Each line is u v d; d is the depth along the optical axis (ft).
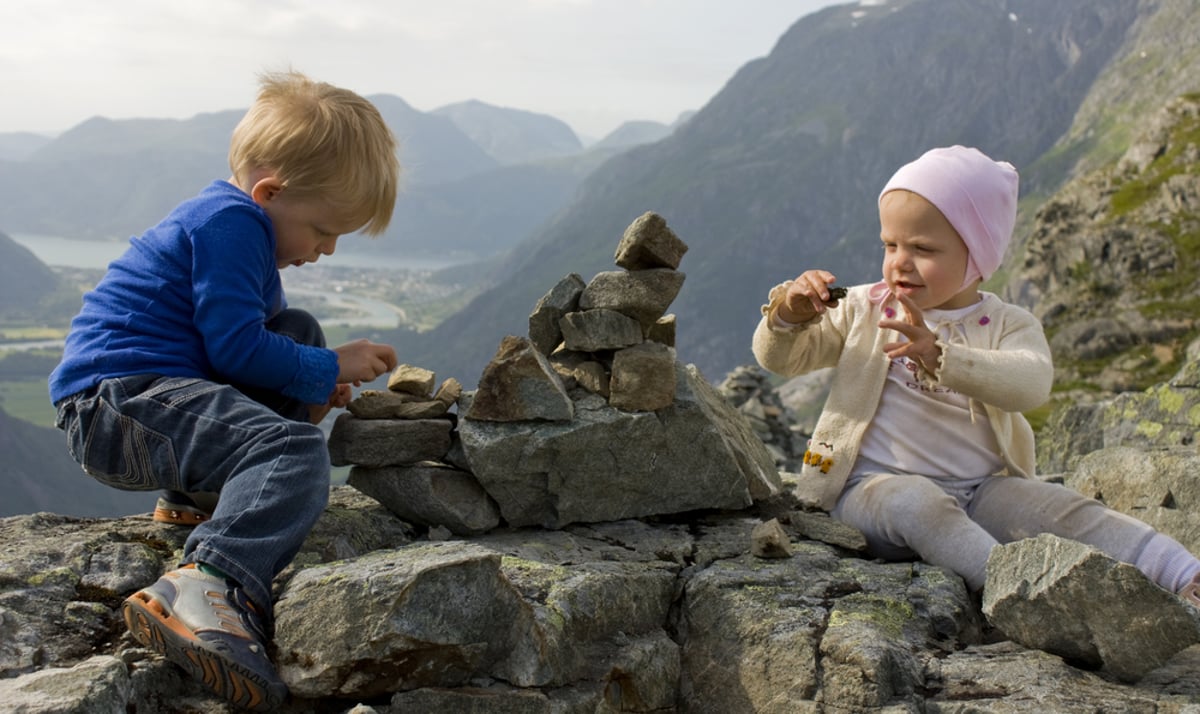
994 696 10.42
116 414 11.76
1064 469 32.53
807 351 16.01
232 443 11.51
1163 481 17.30
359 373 13.44
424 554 10.78
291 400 13.43
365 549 13.66
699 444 14.98
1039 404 14.10
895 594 12.58
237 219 12.40
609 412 14.43
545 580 11.97
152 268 12.39
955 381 13.93
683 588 13.07
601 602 11.98
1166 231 232.53
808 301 15.03
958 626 12.34
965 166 14.37
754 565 13.50
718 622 12.33
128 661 10.37
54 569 11.81
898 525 14.01
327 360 12.91
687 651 12.51
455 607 10.27
